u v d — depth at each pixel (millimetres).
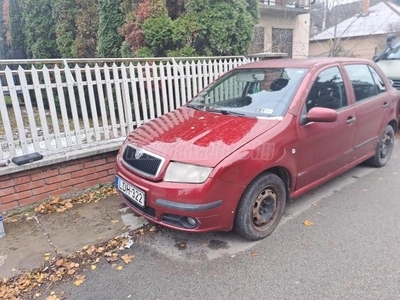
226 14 5930
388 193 3645
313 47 20000
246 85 3490
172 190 2453
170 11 6395
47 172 3512
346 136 3486
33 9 8859
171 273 2467
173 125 3070
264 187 2748
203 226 2488
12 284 2404
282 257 2598
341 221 3092
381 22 19469
